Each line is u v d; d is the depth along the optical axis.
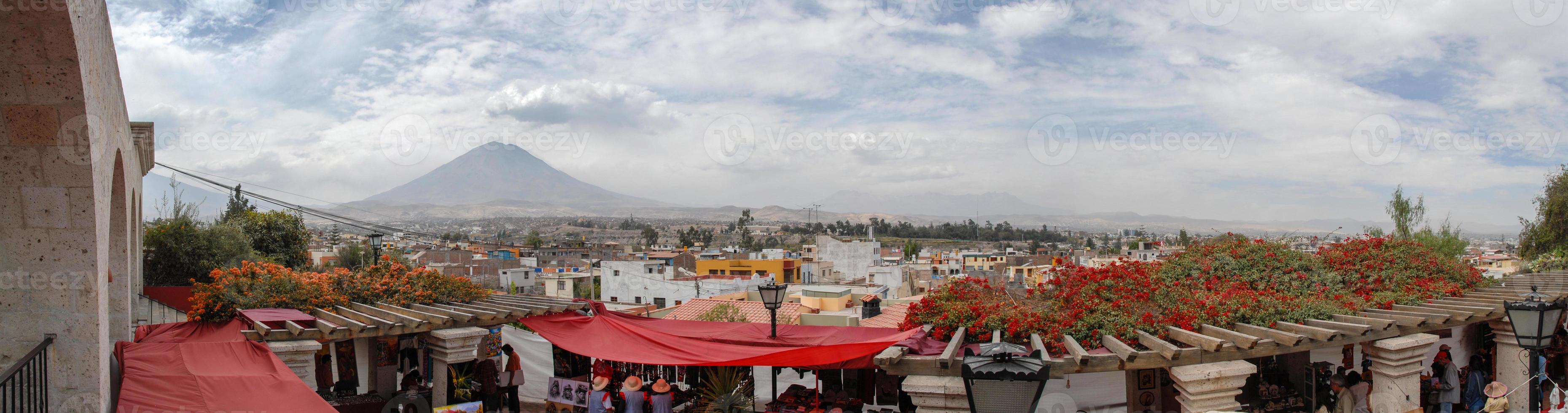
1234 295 9.63
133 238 11.41
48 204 5.45
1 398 4.93
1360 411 9.29
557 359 11.52
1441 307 10.00
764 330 10.34
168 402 6.88
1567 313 10.57
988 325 9.16
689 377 11.20
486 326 10.30
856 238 85.81
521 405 11.91
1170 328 8.70
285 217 26.64
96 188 5.52
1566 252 21.16
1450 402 9.77
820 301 28.17
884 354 7.74
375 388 11.58
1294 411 9.52
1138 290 9.70
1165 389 9.28
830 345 8.41
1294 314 9.08
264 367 7.73
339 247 46.88
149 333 8.62
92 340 5.73
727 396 9.55
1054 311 9.37
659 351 9.43
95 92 5.34
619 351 9.62
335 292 10.53
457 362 9.45
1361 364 10.30
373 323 9.15
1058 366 7.68
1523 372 9.46
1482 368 10.77
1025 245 137.12
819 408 9.42
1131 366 7.62
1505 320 9.59
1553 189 23.06
